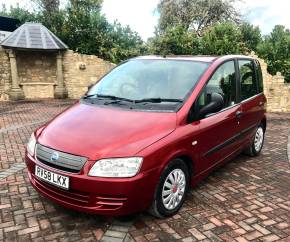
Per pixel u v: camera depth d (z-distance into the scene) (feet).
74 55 56.65
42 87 57.36
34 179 13.89
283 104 48.14
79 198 12.43
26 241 12.44
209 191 17.01
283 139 28.71
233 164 21.36
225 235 13.05
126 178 11.93
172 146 13.19
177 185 14.16
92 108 15.14
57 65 56.13
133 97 15.53
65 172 12.36
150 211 13.52
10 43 51.98
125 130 13.12
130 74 17.17
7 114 39.88
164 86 15.71
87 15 66.74
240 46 58.08
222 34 60.29
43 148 13.29
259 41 77.71
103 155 12.10
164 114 14.15
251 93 20.70
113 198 12.07
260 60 47.42
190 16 89.71
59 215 14.24
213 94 15.19
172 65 16.97
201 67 16.49
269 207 15.48
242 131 19.19
